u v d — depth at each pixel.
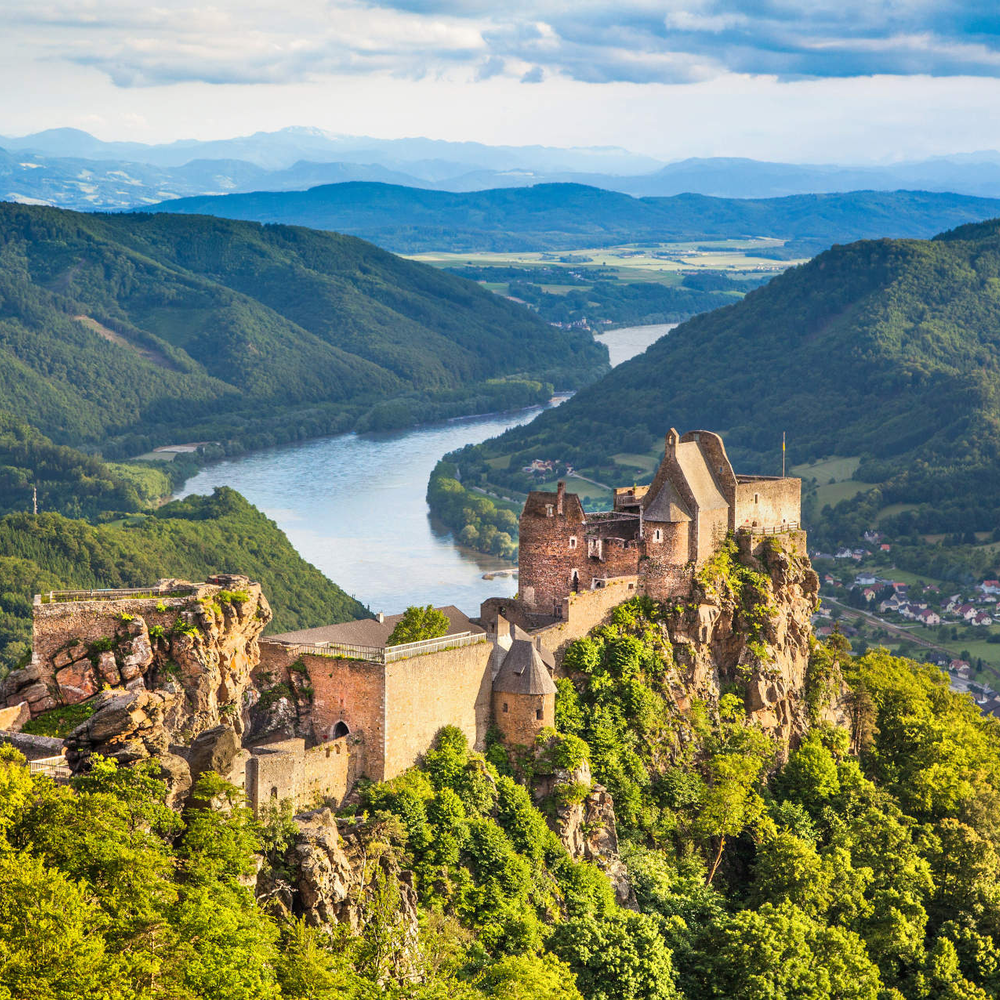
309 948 89.56
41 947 72.25
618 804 137.88
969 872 152.88
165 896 82.88
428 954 102.62
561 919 119.75
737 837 147.25
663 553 155.00
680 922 127.31
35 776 88.06
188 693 112.31
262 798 105.31
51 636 112.88
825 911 139.38
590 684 143.88
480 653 130.38
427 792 118.50
